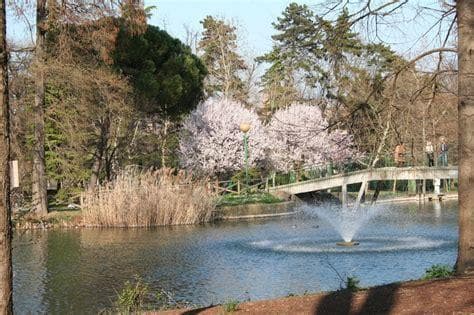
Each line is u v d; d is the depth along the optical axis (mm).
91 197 27594
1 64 5273
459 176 9203
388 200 40094
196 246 20328
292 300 8281
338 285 13289
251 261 17000
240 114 42625
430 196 40562
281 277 14500
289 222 28453
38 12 27938
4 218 5309
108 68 30281
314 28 10430
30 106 28375
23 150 27359
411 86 10938
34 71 26812
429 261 16016
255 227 26375
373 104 10953
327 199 41031
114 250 19750
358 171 35219
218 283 14031
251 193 35375
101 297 12992
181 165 41938
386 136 11375
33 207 18469
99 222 26750
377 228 24469
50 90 31156
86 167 36812
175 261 17344
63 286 14227
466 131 9031
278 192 37000
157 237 23062
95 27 27844
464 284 7828
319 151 40281
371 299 7715
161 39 35156
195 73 37062
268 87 50500
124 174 29797
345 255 17406
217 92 56812
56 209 31578
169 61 35562
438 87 10688
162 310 9539
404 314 6934
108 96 29328
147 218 26906
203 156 41219
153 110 36469
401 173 30828
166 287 13742
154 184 28203
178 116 39375
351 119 11102
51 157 34750
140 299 10484
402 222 26844
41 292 13648
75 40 28484
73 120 29500
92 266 16750
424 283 8203
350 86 11195
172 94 35281
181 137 42312
